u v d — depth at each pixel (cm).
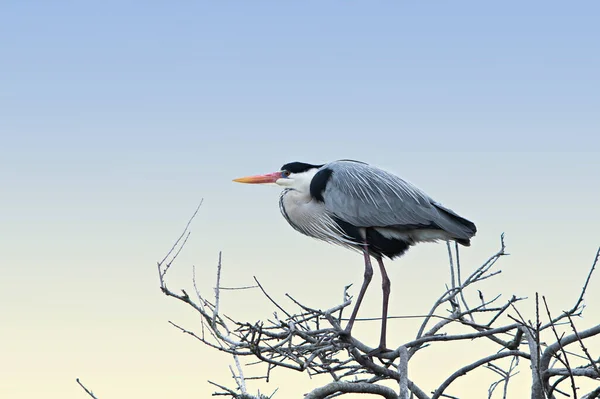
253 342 874
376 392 991
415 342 1051
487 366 1145
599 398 1059
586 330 976
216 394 962
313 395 940
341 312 1043
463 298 1148
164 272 928
